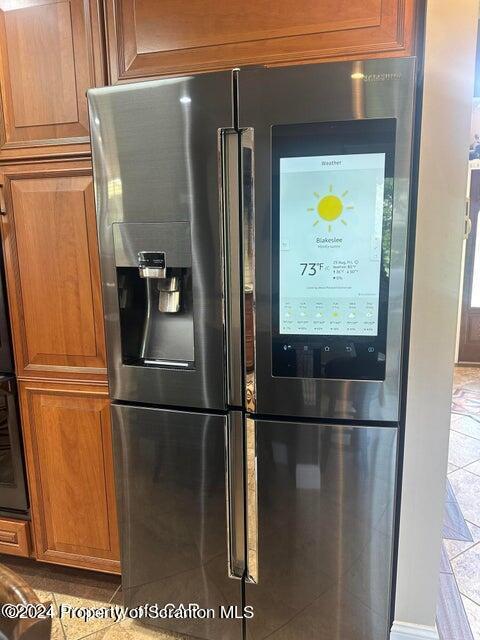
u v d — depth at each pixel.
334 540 1.29
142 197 1.26
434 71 1.12
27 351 1.57
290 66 1.12
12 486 1.67
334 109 1.10
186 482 1.37
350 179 1.12
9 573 0.68
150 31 1.29
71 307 1.50
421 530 1.33
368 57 1.16
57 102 1.40
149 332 1.42
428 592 1.36
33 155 1.45
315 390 1.22
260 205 1.17
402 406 1.28
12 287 1.54
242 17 1.22
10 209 1.49
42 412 1.59
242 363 1.26
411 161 1.11
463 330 4.77
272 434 1.26
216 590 1.41
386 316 1.16
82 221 1.44
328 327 1.19
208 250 1.22
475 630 1.54
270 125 1.13
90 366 1.52
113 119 1.24
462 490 2.43
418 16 1.13
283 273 1.19
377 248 1.14
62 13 1.36
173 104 1.18
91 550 1.64
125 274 1.35
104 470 1.57
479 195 4.46
